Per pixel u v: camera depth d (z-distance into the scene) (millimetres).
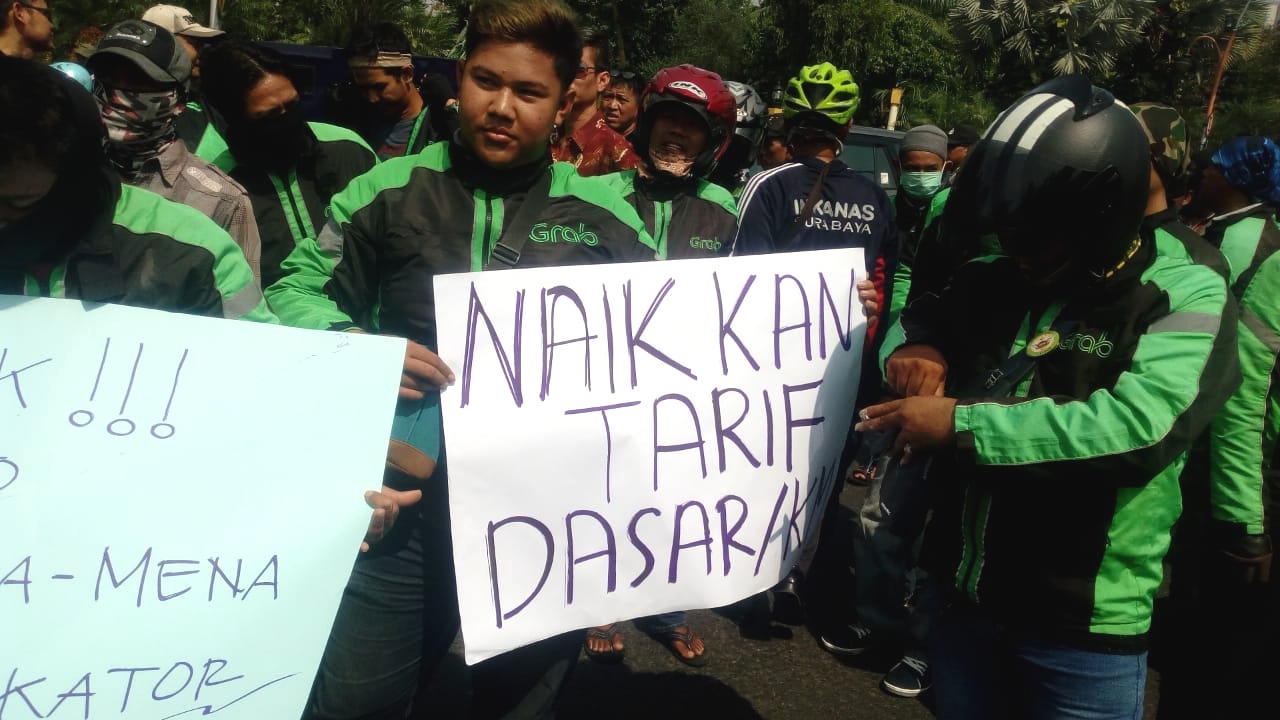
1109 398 1403
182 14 3924
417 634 1785
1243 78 21516
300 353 1433
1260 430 1973
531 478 1663
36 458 1287
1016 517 1550
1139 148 1402
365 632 1730
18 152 1179
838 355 1950
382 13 16062
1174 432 1370
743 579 1869
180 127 3146
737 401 1841
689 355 1795
